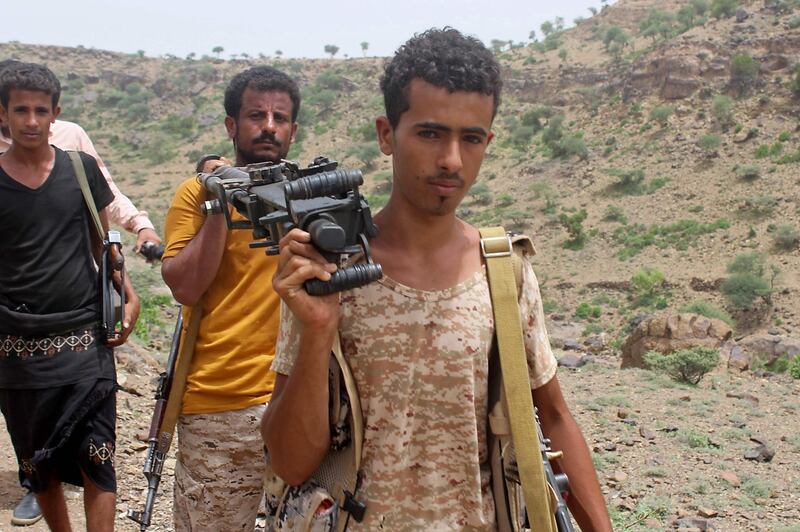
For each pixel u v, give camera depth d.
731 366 20.45
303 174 1.60
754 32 95.81
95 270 3.35
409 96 1.54
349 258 1.60
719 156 81.38
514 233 1.74
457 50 1.53
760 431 8.93
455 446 1.62
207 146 135.25
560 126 103.06
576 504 1.79
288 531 1.65
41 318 3.14
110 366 3.27
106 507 3.10
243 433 2.74
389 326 1.60
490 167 99.81
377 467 1.59
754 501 6.47
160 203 111.12
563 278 67.06
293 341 1.63
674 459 7.30
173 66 168.25
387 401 1.59
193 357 2.80
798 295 56.50
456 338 1.60
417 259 1.64
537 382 1.76
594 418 8.65
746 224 68.50
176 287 2.72
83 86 163.88
